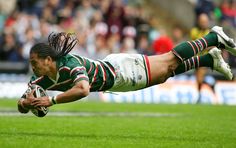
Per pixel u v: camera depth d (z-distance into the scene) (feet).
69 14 203.00
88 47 195.83
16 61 186.91
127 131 86.74
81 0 210.79
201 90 183.21
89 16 207.72
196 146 70.85
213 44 84.02
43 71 76.23
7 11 216.33
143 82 80.84
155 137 79.51
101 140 74.28
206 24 165.27
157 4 231.91
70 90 74.18
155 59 81.05
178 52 81.05
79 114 120.98
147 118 111.55
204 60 84.53
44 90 76.69
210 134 84.33
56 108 139.44
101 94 179.93
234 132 87.66
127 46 199.11
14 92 180.86
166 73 81.66
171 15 229.86
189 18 226.79
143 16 216.33
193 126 95.81
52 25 198.70
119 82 79.87
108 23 207.51
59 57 76.13
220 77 184.65
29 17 202.28
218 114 126.82
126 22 209.77
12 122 95.76
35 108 75.46
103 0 212.64
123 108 142.82
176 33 203.41
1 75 181.88
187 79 183.73
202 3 211.00
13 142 69.87
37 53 75.66
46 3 213.87
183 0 228.02
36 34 197.26
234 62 196.34
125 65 79.87
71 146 68.03
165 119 109.50
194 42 82.07
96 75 78.23
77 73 75.05
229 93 184.85
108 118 109.70
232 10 222.48
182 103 171.63
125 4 228.02
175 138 78.79
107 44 200.03
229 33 211.82
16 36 192.75
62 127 90.43
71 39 82.58
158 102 177.47
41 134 79.87
